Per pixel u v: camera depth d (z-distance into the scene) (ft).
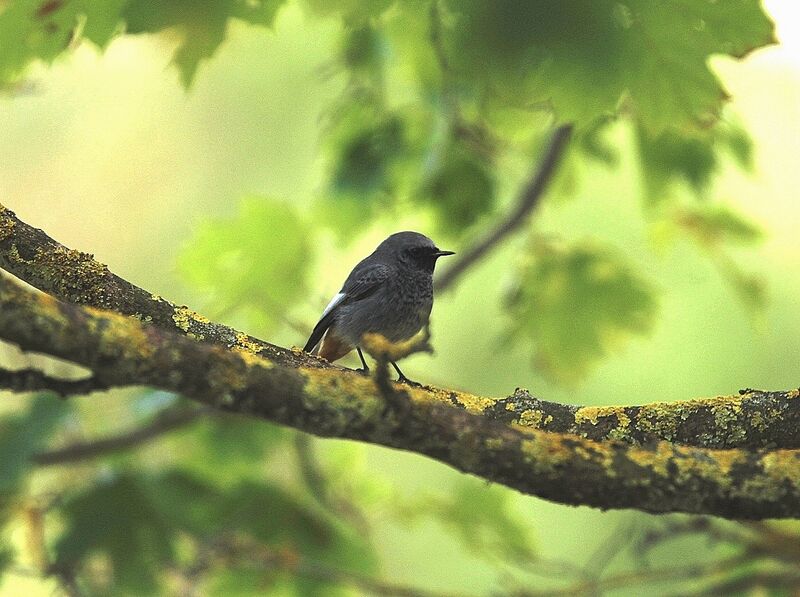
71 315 14.67
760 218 55.01
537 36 21.67
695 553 46.96
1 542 32.50
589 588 32.32
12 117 63.57
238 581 35.09
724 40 21.56
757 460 17.56
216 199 58.90
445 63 23.34
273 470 39.06
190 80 23.99
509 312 39.96
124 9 23.34
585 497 17.35
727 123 34.17
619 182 51.01
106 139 62.59
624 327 39.42
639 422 19.31
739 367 49.96
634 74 21.95
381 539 47.50
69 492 32.94
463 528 36.58
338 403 16.22
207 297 39.09
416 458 50.08
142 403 33.73
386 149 37.70
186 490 34.50
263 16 23.75
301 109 55.62
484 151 37.88
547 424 19.47
